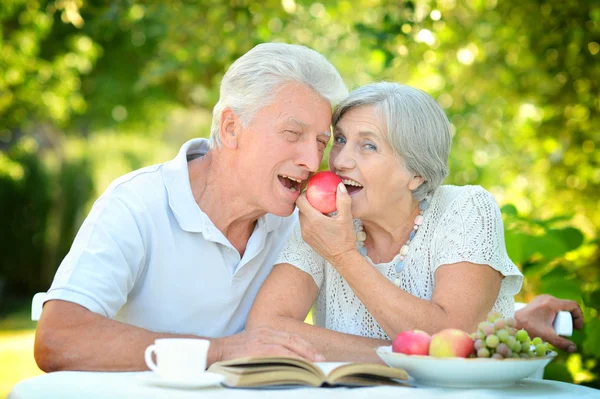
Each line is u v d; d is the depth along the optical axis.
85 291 2.86
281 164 3.19
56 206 18.30
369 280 3.04
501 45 7.84
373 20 7.91
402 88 3.21
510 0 7.51
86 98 16.31
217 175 3.33
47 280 18.55
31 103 14.73
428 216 3.33
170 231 3.25
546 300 3.59
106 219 3.13
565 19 7.40
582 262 5.70
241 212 3.32
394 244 3.37
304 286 3.38
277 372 2.33
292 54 3.20
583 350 4.51
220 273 3.32
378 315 3.03
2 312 16.34
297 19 8.30
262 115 3.16
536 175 8.16
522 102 8.26
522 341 2.45
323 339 3.11
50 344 2.75
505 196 8.02
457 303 3.04
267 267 3.52
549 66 7.65
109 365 2.71
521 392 2.41
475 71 8.08
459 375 2.37
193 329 3.35
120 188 3.25
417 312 2.97
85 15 9.55
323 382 2.37
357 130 3.16
